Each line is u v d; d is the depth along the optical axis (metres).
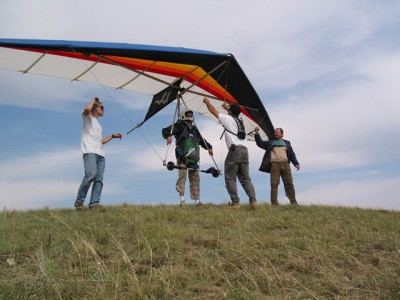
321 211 8.43
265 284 4.15
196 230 6.00
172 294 3.88
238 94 10.56
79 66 9.48
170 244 5.28
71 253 4.86
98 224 6.45
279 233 6.33
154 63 9.52
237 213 7.57
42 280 3.95
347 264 4.91
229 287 4.02
